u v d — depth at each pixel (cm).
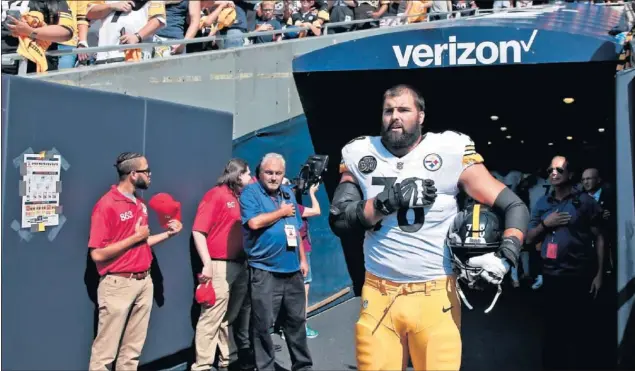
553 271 509
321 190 802
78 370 465
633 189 500
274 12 915
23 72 512
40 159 431
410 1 993
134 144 510
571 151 1401
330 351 622
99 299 462
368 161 317
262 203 503
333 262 828
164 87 593
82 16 629
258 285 497
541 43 655
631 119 504
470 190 311
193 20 721
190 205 575
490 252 296
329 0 971
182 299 561
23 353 421
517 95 947
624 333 494
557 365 519
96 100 475
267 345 503
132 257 466
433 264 307
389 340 314
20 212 418
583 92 921
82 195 466
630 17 825
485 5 1184
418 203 291
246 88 688
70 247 457
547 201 532
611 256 590
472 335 693
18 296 417
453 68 779
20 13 516
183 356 577
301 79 764
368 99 857
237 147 678
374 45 707
